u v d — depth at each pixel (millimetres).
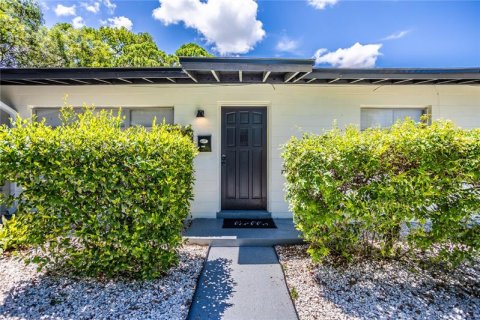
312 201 2631
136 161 2410
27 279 2605
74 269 2750
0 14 7199
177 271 2818
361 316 2096
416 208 2516
